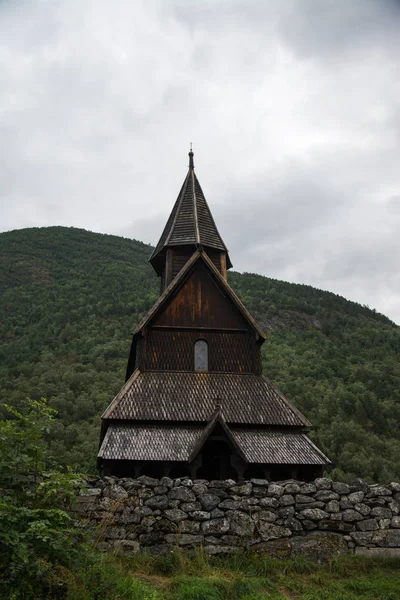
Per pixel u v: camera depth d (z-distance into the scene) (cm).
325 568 1219
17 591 779
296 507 1316
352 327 14462
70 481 1025
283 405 2069
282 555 1241
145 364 2158
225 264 2609
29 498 970
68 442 5872
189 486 1308
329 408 7644
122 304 13562
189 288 2333
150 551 1216
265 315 14412
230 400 2058
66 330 11838
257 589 1061
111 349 10262
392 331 13875
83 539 1009
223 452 1938
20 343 11462
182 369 2169
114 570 997
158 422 1930
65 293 15600
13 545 806
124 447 1806
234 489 1316
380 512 1327
